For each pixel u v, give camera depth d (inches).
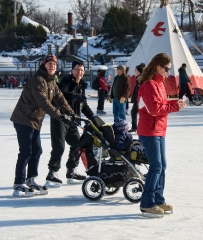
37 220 316.2
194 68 1381.6
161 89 309.1
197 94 1277.1
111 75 1643.7
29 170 388.5
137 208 343.6
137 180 354.9
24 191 378.9
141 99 309.1
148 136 311.6
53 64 373.1
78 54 3282.5
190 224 303.7
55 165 411.5
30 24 3563.0
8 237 282.4
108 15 3358.8
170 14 1441.9
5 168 483.8
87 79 2706.7
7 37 3518.7
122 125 366.0
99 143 366.9
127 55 3186.5
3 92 2124.8
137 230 292.8
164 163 321.7
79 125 369.7
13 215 328.2
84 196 370.3
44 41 3572.8
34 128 376.8
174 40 1403.8
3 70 2962.6
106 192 382.9
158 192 325.7
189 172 455.5
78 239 277.4
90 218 319.6
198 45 3041.3
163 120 314.3
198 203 350.6
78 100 410.3
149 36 1423.5
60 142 404.5
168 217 319.0
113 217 321.4
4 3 4173.2
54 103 407.5
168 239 276.1
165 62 306.5
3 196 380.5
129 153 355.6
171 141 645.9
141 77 310.3
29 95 371.9
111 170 362.3
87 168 376.8
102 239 277.1
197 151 569.9
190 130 760.3
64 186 415.2
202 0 3494.1
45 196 381.1
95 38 3548.2
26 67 3009.4
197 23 3415.4
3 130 792.9
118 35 3326.8
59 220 315.9
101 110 1058.7
